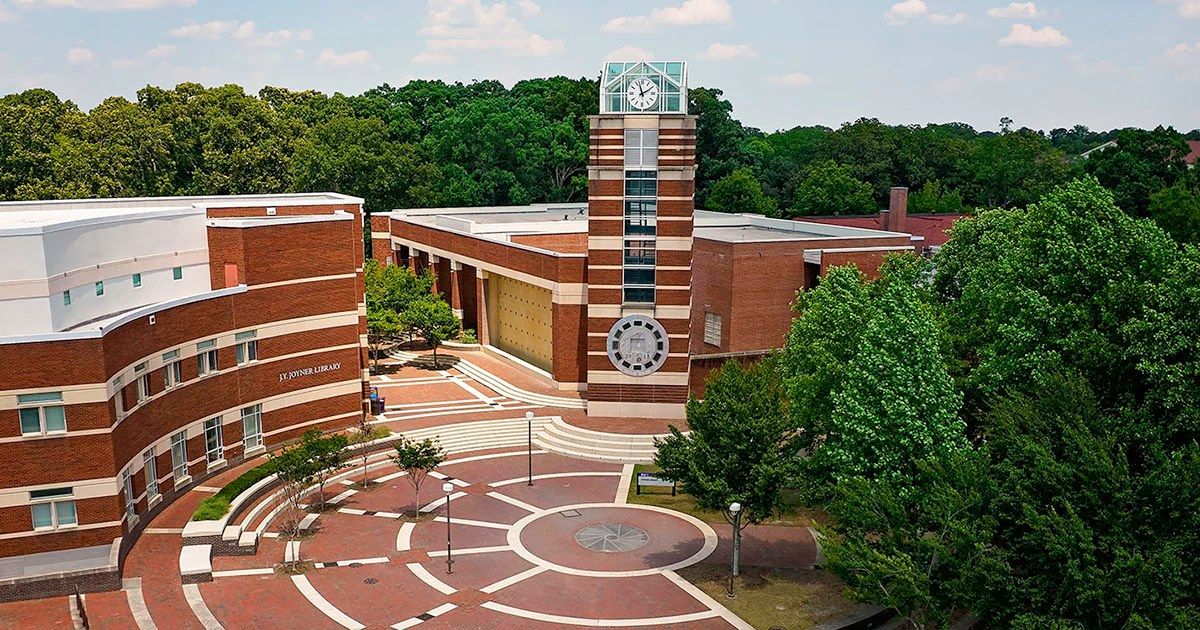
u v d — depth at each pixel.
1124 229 36.94
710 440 36.75
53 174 90.00
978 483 28.89
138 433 39.59
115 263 44.06
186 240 48.19
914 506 31.41
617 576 37.03
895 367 32.50
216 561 37.81
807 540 40.78
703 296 66.75
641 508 44.53
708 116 123.81
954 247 49.09
